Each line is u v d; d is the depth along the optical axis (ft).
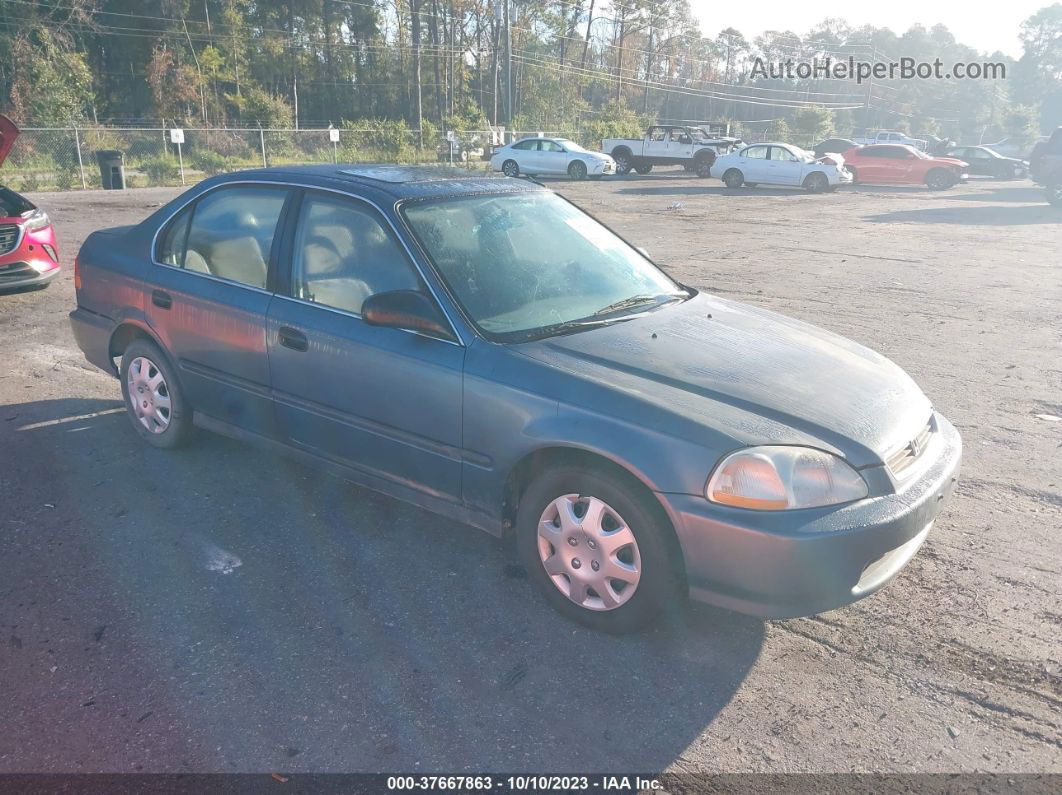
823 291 33.68
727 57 363.76
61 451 16.81
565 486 10.96
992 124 420.77
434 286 12.11
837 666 10.60
